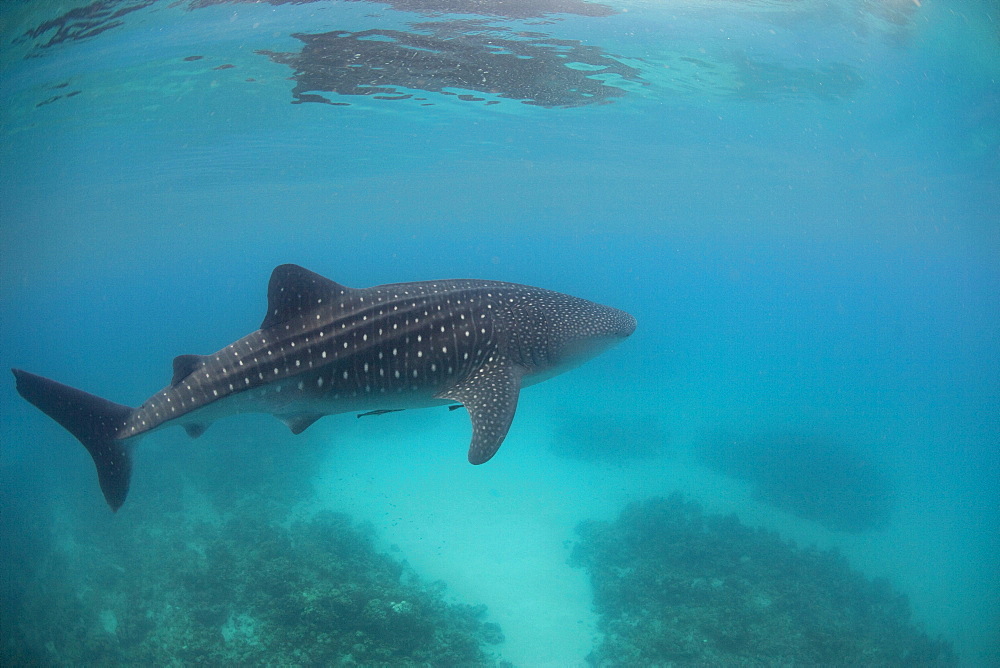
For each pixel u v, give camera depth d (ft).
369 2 39.83
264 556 54.19
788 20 46.19
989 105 74.64
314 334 14.92
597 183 157.89
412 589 50.60
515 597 54.90
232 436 95.04
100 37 41.98
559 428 106.32
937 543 73.31
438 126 86.33
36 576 58.23
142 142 82.12
